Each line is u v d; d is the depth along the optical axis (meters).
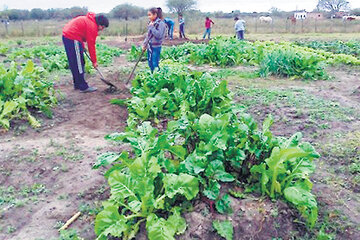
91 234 3.41
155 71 7.32
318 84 9.24
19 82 6.16
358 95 7.96
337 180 4.25
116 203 3.45
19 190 4.12
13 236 3.38
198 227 3.19
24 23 41.66
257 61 12.38
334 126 5.84
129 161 3.79
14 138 5.48
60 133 5.72
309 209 3.44
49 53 14.63
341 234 3.39
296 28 32.75
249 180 3.76
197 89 6.12
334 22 38.03
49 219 3.61
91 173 4.40
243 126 3.88
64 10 55.31
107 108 6.98
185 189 3.28
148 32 8.66
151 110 6.18
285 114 6.50
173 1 49.22
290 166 3.61
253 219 3.28
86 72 10.61
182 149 3.68
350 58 12.56
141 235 3.23
